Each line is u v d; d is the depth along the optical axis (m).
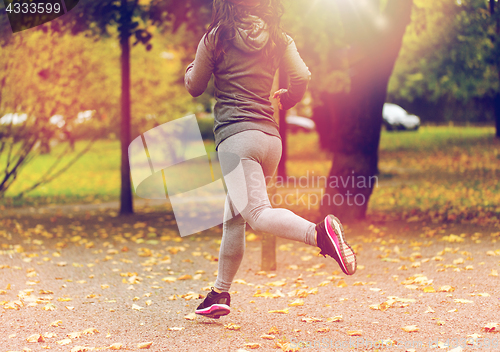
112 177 17.39
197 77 2.93
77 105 11.28
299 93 2.98
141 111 14.94
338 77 10.93
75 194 13.97
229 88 2.82
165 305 3.90
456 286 4.22
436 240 6.59
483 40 15.10
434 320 3.25
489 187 11.72
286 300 4.00
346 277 4.88
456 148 20.39
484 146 20.12
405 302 3.74
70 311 3.70
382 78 7.97
